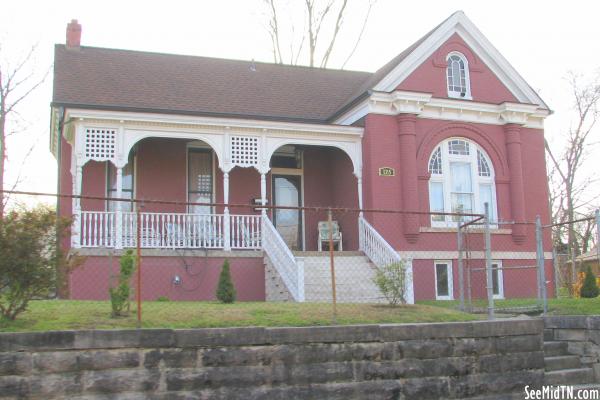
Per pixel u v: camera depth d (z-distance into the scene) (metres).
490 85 20.22
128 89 19.19
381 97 18.42
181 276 16.27
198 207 19.27
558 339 11.53
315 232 20.44
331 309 10.23
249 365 8.07
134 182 18.61
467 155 19.55
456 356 9.20
